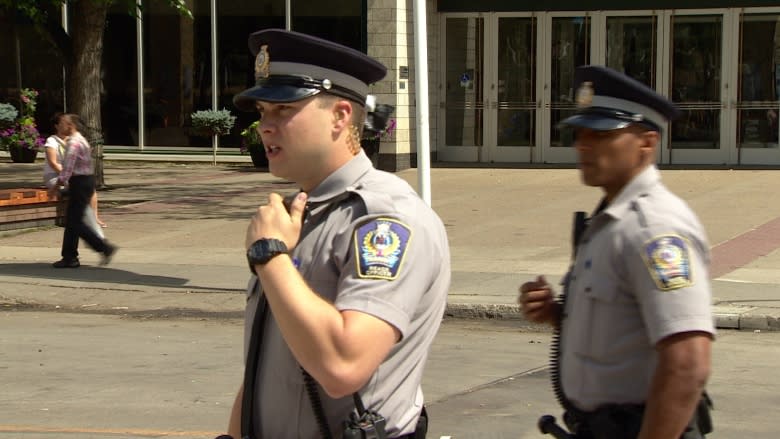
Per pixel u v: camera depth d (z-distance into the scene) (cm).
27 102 2611
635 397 300
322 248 276
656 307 284
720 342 938
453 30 2469
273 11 2506
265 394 288
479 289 1135
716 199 1803
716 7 2312
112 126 2655
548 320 338
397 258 265
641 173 308
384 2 2306
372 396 278
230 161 2578
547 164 2430
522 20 2431
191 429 650
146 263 1344
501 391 742
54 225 1667
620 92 308
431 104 2475
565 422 324
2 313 1110
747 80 2319
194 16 2573
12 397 731
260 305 290
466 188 2030
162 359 861
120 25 2617
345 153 282
